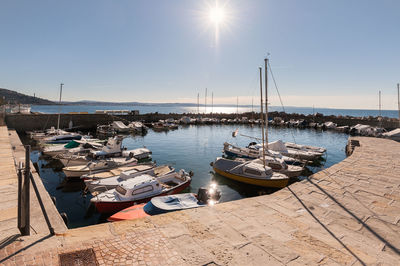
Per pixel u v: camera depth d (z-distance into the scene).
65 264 3.89
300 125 68.94
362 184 11.25
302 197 9.16
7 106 62.84
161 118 81.38
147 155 28.39
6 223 7.00
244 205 7.91
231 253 4.81
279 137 51.06
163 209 11.01
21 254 4.16
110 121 60.84
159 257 4.38
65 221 7.88
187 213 6.82
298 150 30.59
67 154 24.19
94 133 52.84
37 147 33.75
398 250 5.50
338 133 57.84
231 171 20.17
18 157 19.62
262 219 6.82
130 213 11.32
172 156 30.48
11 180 11.77
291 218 7.09
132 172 17.14
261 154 25.89
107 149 25.09
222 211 7.19
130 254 4.39
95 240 4.86
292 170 20.62
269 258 4.77
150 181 14.91
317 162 29.05
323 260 4.87
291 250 5.18
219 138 47.09
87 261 4.05
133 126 55.56
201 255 4.62
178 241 5.09
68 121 54.44
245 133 56.34
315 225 6.71
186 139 45.38
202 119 77.06
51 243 4.63
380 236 6.21
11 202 8.83
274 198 8.91
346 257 5.06
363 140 31.30
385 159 17.86
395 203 8.80
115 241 4.88
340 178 12.26
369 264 4.84
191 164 26.45
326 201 8.82
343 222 7.04
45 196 9.64
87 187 16.25
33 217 7.39
